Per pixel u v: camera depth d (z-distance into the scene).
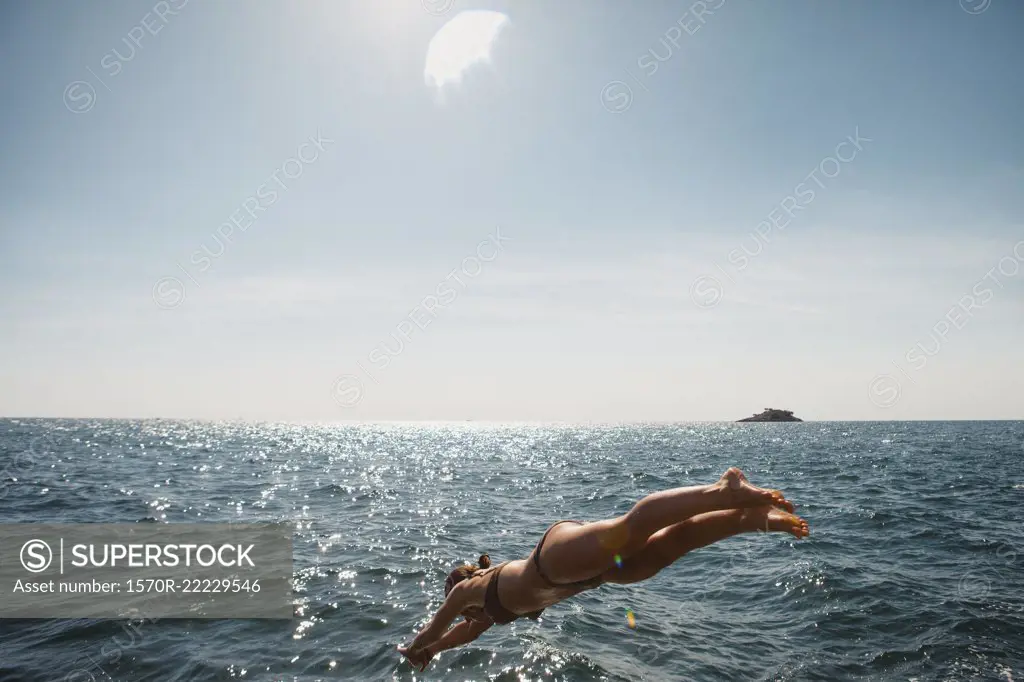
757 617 9.48
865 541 14.24
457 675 7.32
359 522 17.44
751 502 2.65
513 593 3.25
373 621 9.03
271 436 94.19
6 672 7.20
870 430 128.25
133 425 154.75
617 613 9.62
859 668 7.67
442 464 41.22
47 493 22.44
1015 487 24.59
